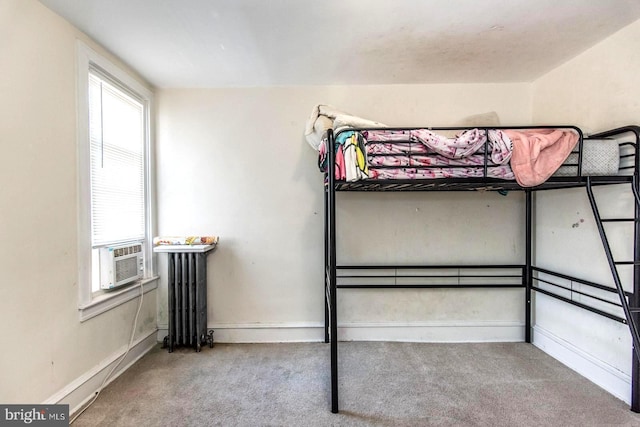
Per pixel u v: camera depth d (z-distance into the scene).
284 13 1.63
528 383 1.99
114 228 2.15
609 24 1.75
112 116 2.13
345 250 2.63
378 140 1.66
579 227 2.13
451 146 1.59
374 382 1.99
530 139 1.65
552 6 1.58
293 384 1.98
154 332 2.55
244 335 2.62
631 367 1.77
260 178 2.62
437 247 2.64
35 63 1.50
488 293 2.64
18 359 1.42
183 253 2.43
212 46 1.96
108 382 1.99
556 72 2.32
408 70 2.34
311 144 2.33
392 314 2.65
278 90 2.60
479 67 2.30
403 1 1.54
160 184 2.60
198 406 1.75
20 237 1.43
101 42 1.90
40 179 1.53
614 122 1.87
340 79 2.48
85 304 1.79
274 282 2.63
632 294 1.72
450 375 2.08
